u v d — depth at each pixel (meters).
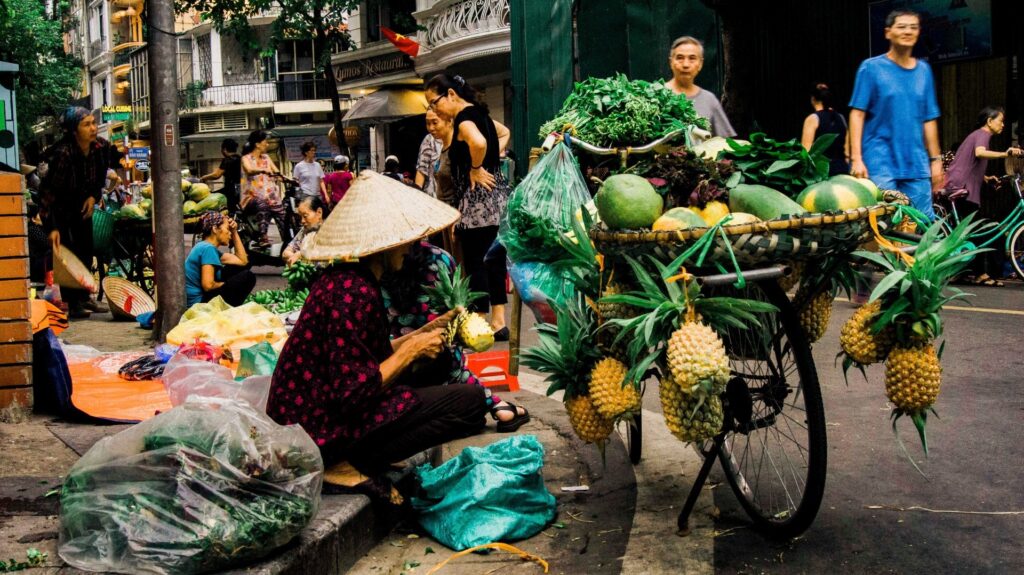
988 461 4.08
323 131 39.84
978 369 5.76
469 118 7.09
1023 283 9.67
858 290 3.59
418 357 3.46
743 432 3.44
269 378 4.35
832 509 3.62
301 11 19.66
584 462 4.35
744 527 3.52
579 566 3.26
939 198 9.75
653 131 4.15
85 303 9.73
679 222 3.02
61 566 2.82
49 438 4.43
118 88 53.31
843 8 11.86
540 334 3.59
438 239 8.45
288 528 2.88
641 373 3.02
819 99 8.99
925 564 3.12
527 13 12.67
